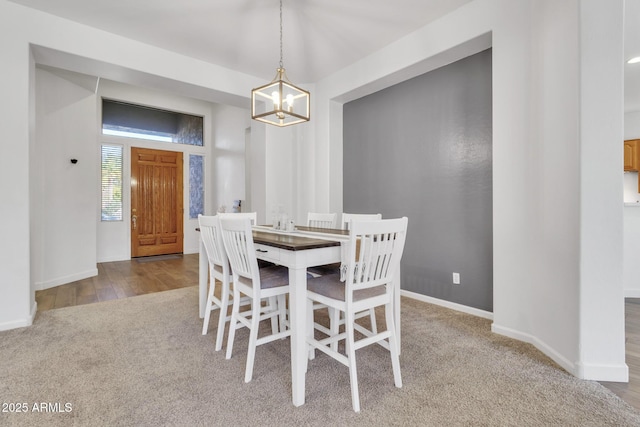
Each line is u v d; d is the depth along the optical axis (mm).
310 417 1437
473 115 2791
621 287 1700
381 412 1470
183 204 6227
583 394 1600
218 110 6355
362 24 2801
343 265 1788
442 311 2881
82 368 1857
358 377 1771
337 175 4023
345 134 4039
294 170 4227
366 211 3777
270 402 1547
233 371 1840
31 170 2631
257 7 2537
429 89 3123
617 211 1695
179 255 6012
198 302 3160
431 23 2775
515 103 2242
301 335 1571
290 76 3904
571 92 1807
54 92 3824
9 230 2439
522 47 2197
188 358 1995
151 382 1717
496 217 2369
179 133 6254
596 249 1722
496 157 2365
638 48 2924
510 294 2301
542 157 2064
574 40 1775
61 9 2549
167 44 3107
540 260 2092
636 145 4613
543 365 1893
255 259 1775
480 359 1970
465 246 2859
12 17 2453
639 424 1383
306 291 1763
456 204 2922
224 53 3303
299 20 2729
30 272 2613
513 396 1589
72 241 4047
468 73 2820
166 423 1394
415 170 3260
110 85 5363
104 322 2605
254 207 4367
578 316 1758
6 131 2424
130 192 5602
